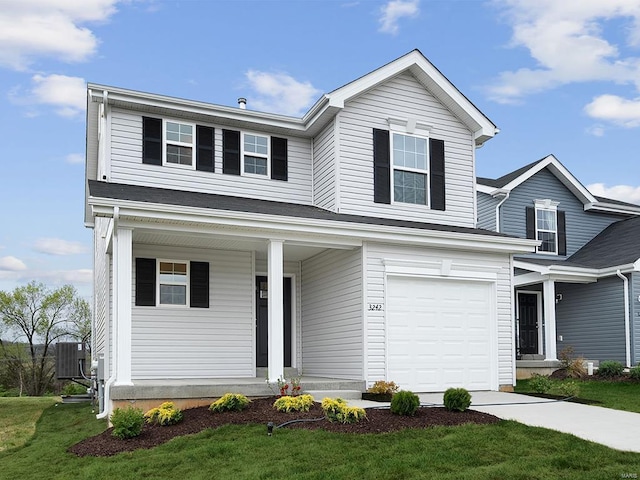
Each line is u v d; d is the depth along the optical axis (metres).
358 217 14.89
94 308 23.70
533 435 9.00
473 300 15.14
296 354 16.31
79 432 11.30
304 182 16.66
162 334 14.15
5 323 39.66
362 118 15.75
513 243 15.21
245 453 8.15
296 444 8.43
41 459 8.99
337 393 12.64
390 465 7.57
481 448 8.34
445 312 14.73
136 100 14.70
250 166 16.11
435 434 8.98
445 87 16.36
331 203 15.47
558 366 19.88
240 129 16.06
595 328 21.55
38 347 40.44
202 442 8.70
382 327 13.82
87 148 19.88
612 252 22.34
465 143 17.03
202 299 14.62
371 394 12.65
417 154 16.36
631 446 8.53
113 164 14.55
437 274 14.60
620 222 25.44
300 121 16.36
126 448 8.81
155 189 14.35
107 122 14.66
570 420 10.34
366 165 15.63
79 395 18.64
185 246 14.58
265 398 11.55
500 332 15.30
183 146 15.37
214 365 14.57
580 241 24.61
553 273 20.23
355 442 8.52
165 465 7.90
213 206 12.52
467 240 14.70
